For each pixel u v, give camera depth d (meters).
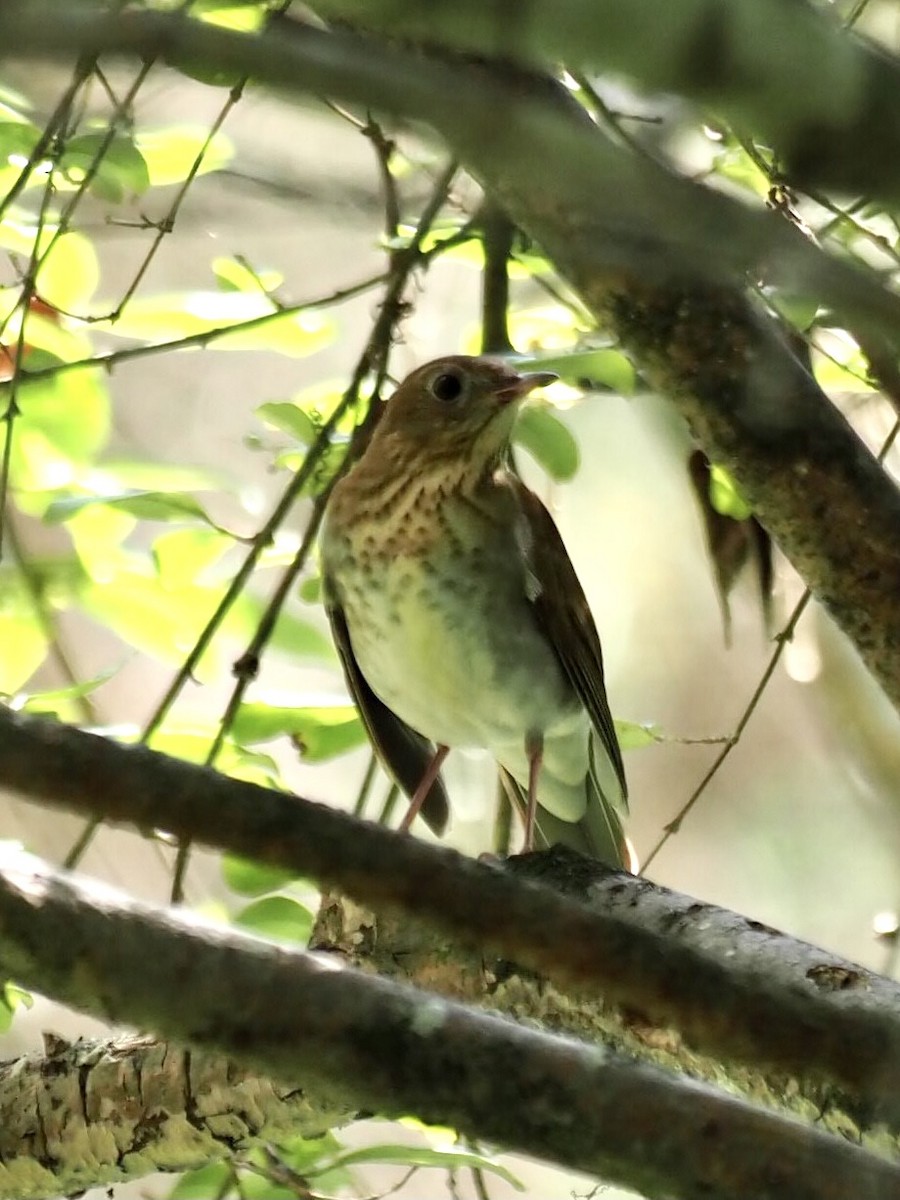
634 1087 3.47
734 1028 3.59
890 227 7.08
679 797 16.70
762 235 1.97
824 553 5.31
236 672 6.70
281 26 2.25
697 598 16.52
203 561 7.43
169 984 3.40
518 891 3.58
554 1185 14.12
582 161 1.90
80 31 1.82
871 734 12.43
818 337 7.52
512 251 7.75
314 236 11.25
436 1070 3.47
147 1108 6.02
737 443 5.23
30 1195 6.33
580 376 7.58
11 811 13.58
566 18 1.64
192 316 7.69
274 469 8.13
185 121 8.08
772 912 15.96
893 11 3.06
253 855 3.49
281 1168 6.61
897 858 15.18
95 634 15.41
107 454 10.71
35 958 3.35
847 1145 3.45
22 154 7.10
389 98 1.86
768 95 1.67
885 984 4.75
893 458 9.01
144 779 3.46
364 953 5.76
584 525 16.22
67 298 7.57
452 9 1.66
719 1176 3.40
